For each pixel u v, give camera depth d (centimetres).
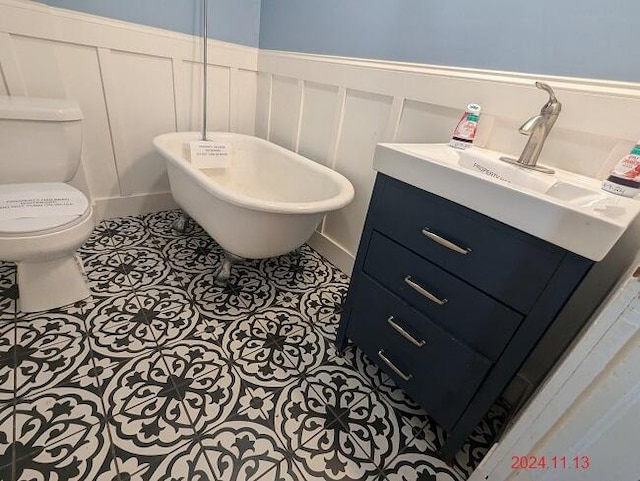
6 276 136
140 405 98
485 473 79
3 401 93
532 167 95
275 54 190
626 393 50
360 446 97
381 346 108
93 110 164
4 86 138
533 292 68
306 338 133
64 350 110
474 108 105
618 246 87
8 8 127
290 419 101
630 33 80
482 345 80
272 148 188
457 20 111
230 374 112
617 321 49
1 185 120
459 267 80
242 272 165
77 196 122
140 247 171
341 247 179
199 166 181
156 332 123
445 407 92
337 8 151
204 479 83
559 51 92
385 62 137
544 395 62
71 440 87
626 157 78
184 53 179
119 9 153
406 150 86
